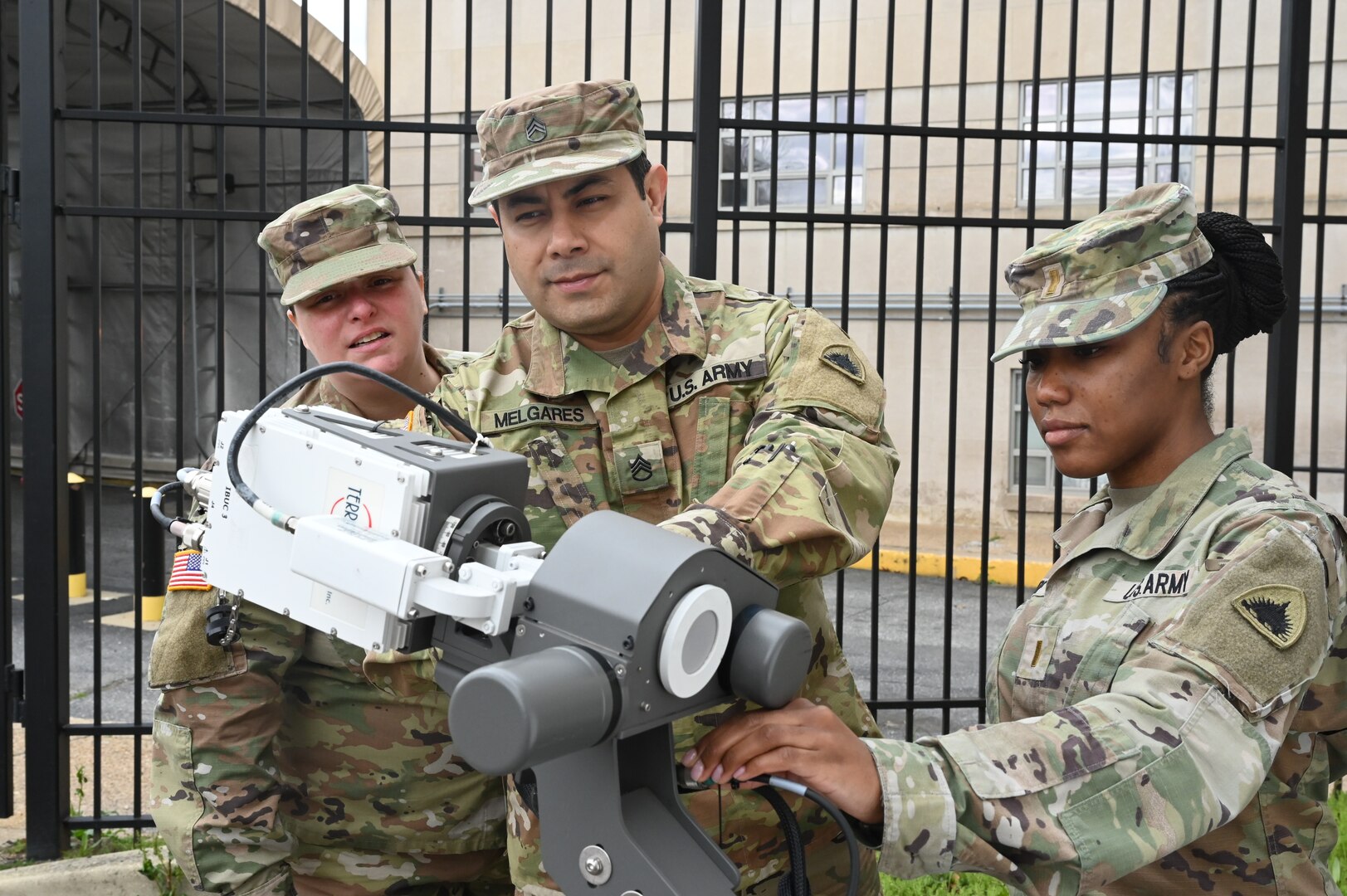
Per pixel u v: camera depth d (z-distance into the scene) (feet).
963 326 32.24
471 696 3.23
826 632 6.14
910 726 11.91
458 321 31.37
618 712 3.40
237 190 41.83
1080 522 5.69
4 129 11.28
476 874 7.77
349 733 7.14
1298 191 11.82
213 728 6.56
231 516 4.66
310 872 7.49
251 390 42.34
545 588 3.60
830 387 5.49
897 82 30.81
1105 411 4.99
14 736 15.17
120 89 40.29
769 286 11.45
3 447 11.42
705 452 5.91
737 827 5.75
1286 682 4.15
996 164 11.64
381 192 7.87
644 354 5.98
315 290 7.43
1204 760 3.97
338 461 4.25
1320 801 5.00
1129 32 28.89
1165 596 4.75
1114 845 3.76
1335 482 30.07
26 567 11.34
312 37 29.99
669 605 3.44
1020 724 3.99
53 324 11.23
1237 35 28.37
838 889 6.13
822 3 31.14
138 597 11.60
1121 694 4.12
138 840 11.68
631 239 5.59
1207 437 5.22
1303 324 29.78
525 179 5.31
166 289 43.01
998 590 29.25
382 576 3.83
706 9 11.00
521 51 32.30
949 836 3.72
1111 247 4.90
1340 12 28.04
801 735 3.72
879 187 31.91
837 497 5.06
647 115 32.04
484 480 4.09
